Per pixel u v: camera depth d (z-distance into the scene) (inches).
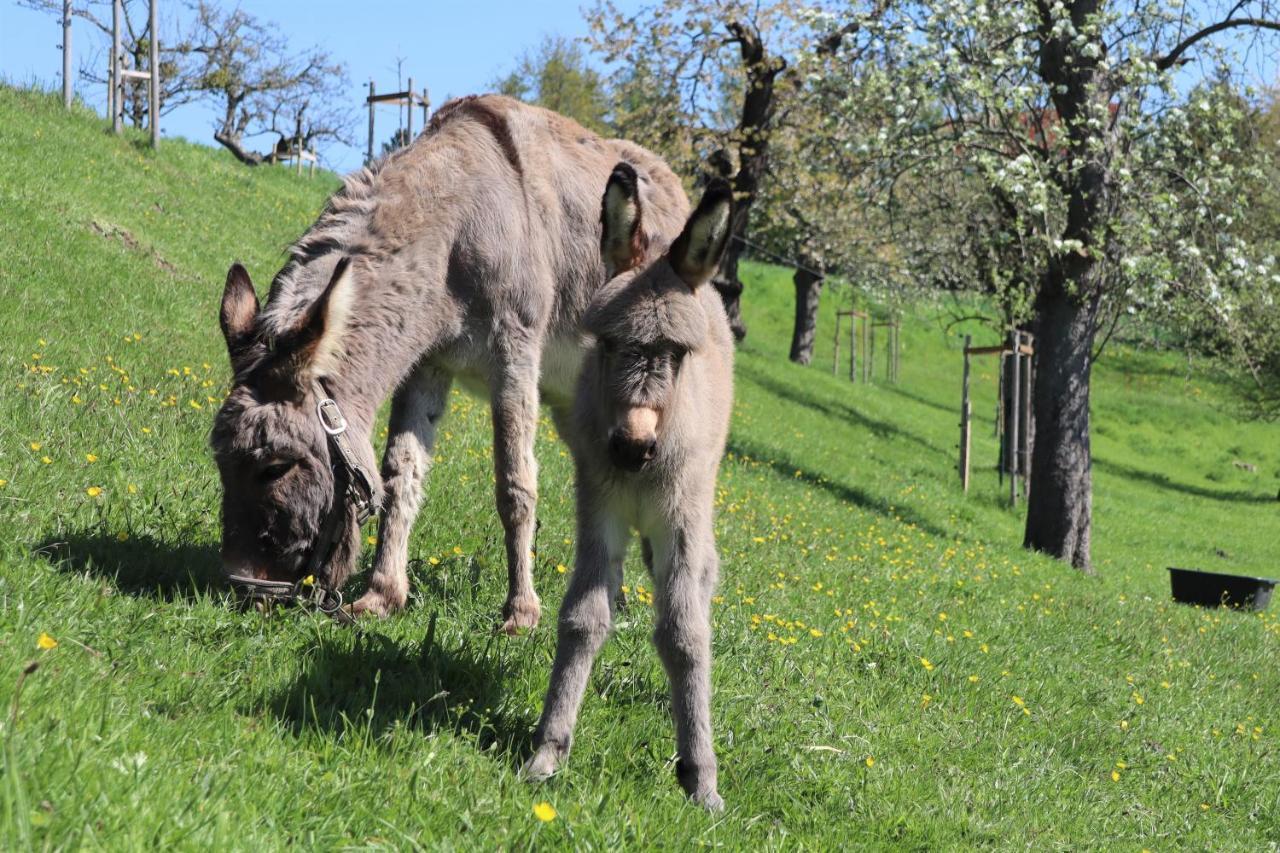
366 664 158.1
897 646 251.1
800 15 634.8
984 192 623.2
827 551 383.9
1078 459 612.1
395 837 109.7
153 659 140.5
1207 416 1489.9
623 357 128.8
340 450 171.0
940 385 1549.0
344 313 165.9
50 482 200.4
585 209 225.1
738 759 164.6
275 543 166.4
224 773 108.2
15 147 629.0
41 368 284.5
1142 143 582.6
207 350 412.2
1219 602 554.3
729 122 1002.7
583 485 142.8
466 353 204.2
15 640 125.9
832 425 970.7
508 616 199.0
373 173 202.1
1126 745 237.8
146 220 616.7
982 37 582.2
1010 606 369.4
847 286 1369.3
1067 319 602.2
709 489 148.9
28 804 86.4
